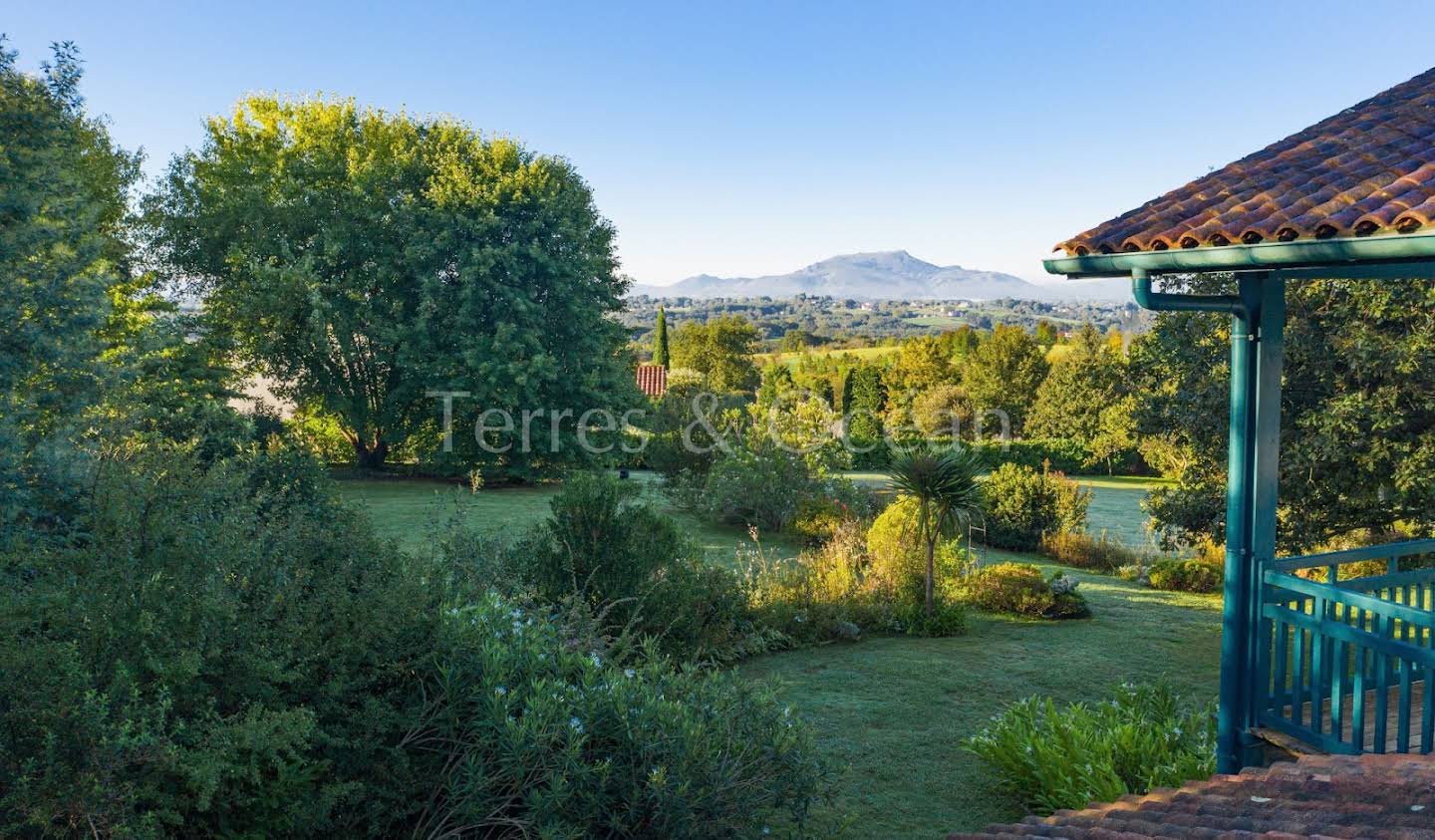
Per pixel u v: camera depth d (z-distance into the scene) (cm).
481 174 2730
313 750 425
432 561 636
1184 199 586
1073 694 873
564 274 2733
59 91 1250
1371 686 526
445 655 479
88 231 1290
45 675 336
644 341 8931
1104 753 594
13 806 314
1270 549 525
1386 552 559
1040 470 3600
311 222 2725
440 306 2659
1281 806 391
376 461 2980
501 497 2447
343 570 470
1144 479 3578
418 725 445
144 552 411
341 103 2888
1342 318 946
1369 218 427
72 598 383
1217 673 952
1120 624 1185
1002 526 1914
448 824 446
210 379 2353
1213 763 562
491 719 434
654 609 901
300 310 2697
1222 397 1062
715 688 507
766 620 1053
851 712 807
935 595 1166
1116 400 3541
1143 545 1952
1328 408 917
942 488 1112
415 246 2588
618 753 456
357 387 2870
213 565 409
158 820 337
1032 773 617
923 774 669
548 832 407
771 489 1908
